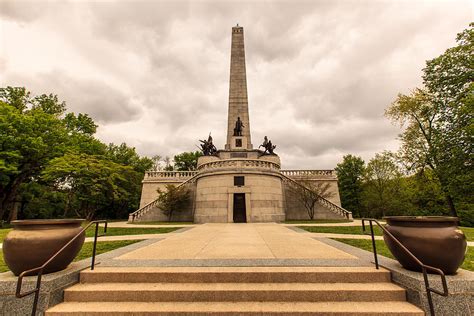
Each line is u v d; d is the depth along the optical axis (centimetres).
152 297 482
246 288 493
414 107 2580
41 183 3434
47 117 3108
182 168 6744
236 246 890
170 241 1039
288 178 3222
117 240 1177
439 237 473
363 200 4834
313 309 439
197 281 532
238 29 4444
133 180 4381
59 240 504
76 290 485
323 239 1091
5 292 447
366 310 432
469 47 2081
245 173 2531
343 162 5400
